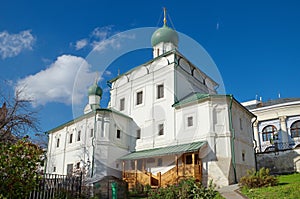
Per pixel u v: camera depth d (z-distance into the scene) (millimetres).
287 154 19609
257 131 26984
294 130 25406
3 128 9930
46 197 7398
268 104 30125
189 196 9977
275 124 26484
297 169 18859
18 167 5172
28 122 10633
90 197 9070
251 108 30125
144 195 10016
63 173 19391
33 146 5664
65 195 8070
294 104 25828
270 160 20156
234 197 9875
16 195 5129
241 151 16062
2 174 5039
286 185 10766
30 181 5355
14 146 5227
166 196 9836
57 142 21906
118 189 9141
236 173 14727
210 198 9859
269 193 9852
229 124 15031
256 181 11133
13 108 10586
